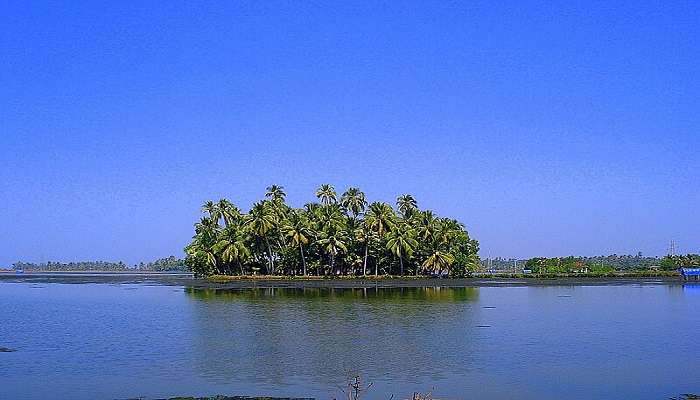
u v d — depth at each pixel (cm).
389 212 13462
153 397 2722
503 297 8788
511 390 2848
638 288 11481
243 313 6281
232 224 13375
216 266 13688
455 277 14700
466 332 4800
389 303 7538
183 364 3459
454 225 14450
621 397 2733
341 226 13300
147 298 8669
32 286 13062
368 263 14012
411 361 3541
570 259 19788
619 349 3988
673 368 3353
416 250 13650
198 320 5650
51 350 3950
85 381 3039
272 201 13438
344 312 6372
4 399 2712
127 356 3728
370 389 2867
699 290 10794
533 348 4012
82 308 7088
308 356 3706
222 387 2905
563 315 6166
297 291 9981
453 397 2717
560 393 2795
